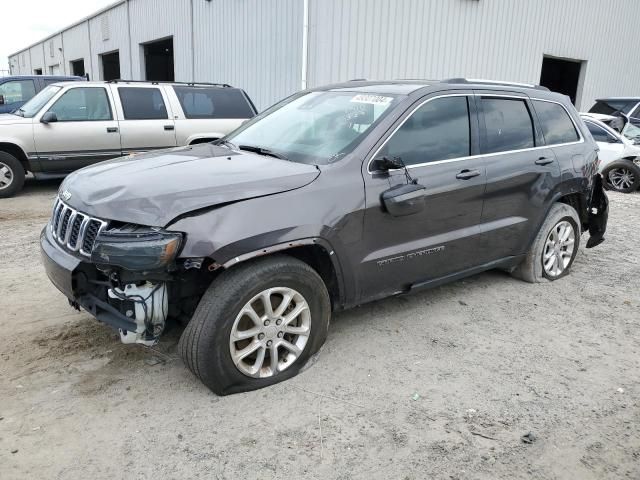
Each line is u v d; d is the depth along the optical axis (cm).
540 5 1719
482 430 306
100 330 408
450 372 366
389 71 1376
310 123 423
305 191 338
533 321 454
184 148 446
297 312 341
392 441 293
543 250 528
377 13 1310
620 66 2103
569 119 552
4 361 361
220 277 316
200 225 300
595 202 581
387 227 379
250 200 318
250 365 338
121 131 945
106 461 272
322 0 1209
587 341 421
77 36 3053
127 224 304
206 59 1728
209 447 284
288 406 320
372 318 445
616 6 1984
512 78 1714
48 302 460
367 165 369
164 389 334
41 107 923
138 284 308
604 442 300
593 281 558
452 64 1518
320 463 275
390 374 360
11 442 283
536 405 332
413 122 403
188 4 1778
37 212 819
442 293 506
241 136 458
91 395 326
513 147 480
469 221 441
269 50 1400
